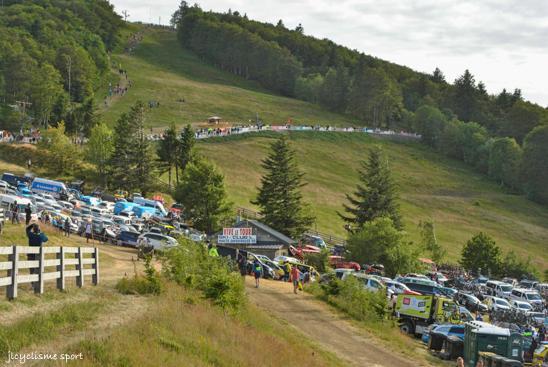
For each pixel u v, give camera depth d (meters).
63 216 61.19
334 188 149.88
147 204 90.31
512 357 34.09
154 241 57.03
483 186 183.12
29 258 25.20
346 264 74.81
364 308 43.47
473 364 34.25
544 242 141.25
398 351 35.91
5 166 110.94
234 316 30.77
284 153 94.62
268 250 72.50
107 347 18.73
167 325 23.70
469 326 35.53
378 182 104.25
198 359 21.30
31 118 167.00
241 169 146.75
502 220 151.38
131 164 111.38
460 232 135.75
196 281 34.94
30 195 75.44
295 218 92.44
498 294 73.38
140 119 113.06
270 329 31.97
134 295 29.53
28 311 21.22
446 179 183.12
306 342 33.03
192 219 88.62
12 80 170.12
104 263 42.22
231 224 87.94
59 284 25.62
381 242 79.88
